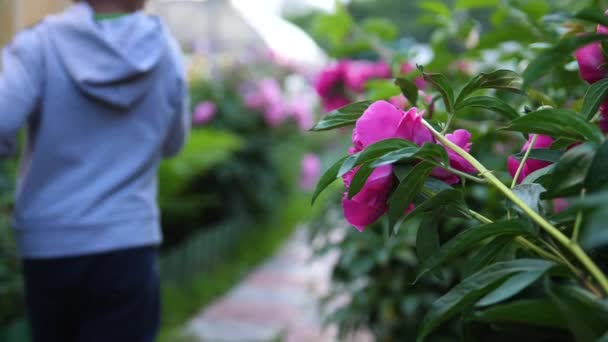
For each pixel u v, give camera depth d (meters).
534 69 0.39
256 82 4.97
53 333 1.59
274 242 5.01
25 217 1.50
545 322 0.39
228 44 6.02
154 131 1.58
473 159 0.49
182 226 4.20
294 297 3.57
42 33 1.47
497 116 1.19
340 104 1.93
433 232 0.53
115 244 1.50
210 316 3.21
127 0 1.56
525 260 0.42
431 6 1.61
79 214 1.47
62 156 1.48
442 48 1.65
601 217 0.31
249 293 3.65
